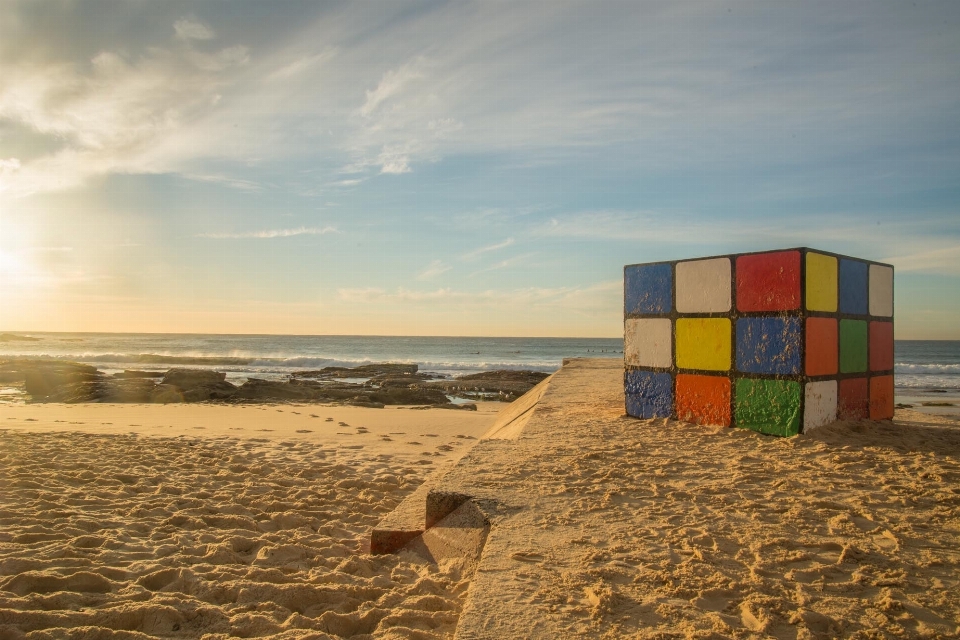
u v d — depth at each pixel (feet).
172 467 20.03
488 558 7.75
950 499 10.19
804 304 15.47
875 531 8.72
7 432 28.30
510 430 21.98
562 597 6.64
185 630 7.35
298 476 19.98
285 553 10.64
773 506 9.86
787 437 15.61
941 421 19.07
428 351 212.23
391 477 19.90
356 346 254.68
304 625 7.26
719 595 6.76
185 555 10.37
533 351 214.69
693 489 10.88
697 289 17.66
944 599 6.66
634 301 19.42
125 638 6.95
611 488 10.84
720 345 17.12
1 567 9.09
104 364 126.11
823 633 5.95
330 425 37.37
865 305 18.17
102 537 11.10
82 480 17.08
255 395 58.29
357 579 8.96
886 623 6.13
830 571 7.35
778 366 15.96
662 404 18.54
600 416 19.61
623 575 7.20
